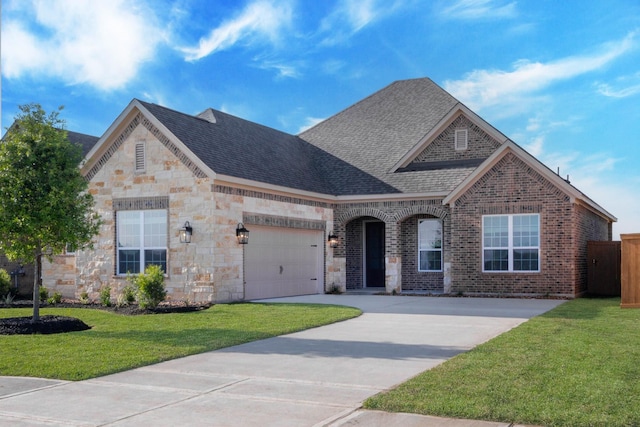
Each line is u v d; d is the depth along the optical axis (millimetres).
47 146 13719
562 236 20766
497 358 9195
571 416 6168
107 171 20938
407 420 6277
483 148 24406
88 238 14602
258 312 16250
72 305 19391
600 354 9453
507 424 6098
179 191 19609
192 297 19219
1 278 20859
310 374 8594
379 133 28125
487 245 21797
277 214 21844
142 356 9867
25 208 13352
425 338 11742
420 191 23391
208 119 23797
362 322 14344
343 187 25250
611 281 22578
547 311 16172
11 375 8719
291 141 28219
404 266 24953
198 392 7652
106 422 6430
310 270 23938
